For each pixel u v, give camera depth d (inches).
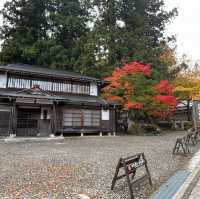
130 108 1013.2
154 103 989.2
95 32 1465.3
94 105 973.8
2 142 699.4
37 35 1617.9
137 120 1151.0
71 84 1015.6
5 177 300.7
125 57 1398.9
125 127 1210.6
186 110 1715.1
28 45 1535.4
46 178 299.9
